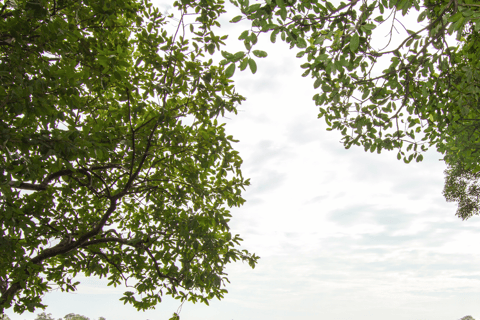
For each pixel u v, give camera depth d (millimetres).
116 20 4770
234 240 5812
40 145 3170
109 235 6770
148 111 5406
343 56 3199
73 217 6590
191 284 5434
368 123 5520
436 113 5715
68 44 3727
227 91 5004
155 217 6391
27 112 3160
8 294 4637
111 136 4555
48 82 3207
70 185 6062
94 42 4422
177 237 5875
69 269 6496
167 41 4500
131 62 4887
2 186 3070
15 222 3844
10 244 4129
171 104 5312
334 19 3609
